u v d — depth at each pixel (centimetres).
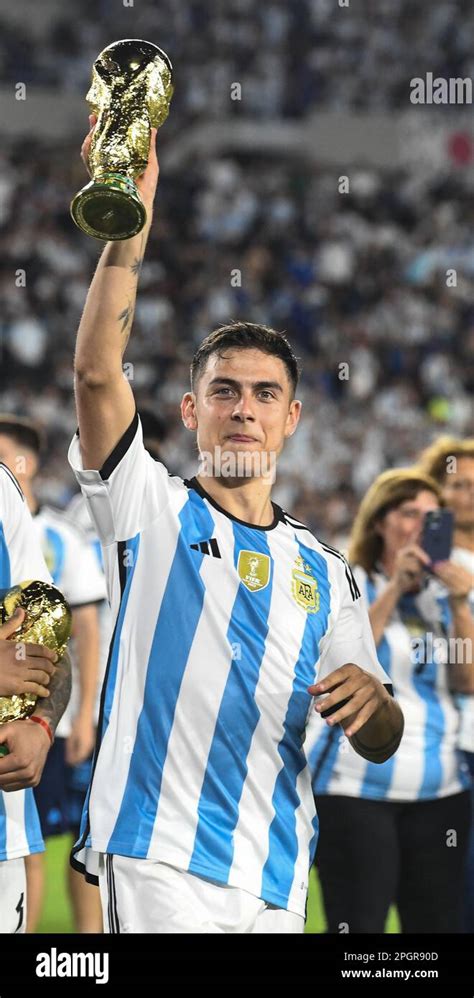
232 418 261
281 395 266
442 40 2336
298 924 256
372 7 2345
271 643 256
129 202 229
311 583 266
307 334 1920
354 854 388
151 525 256
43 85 2184
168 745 247
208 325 1866
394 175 2250
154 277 1906
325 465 1623
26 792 285
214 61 2280
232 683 251
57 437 1587
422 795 398
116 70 245
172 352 1755
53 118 2178
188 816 245
